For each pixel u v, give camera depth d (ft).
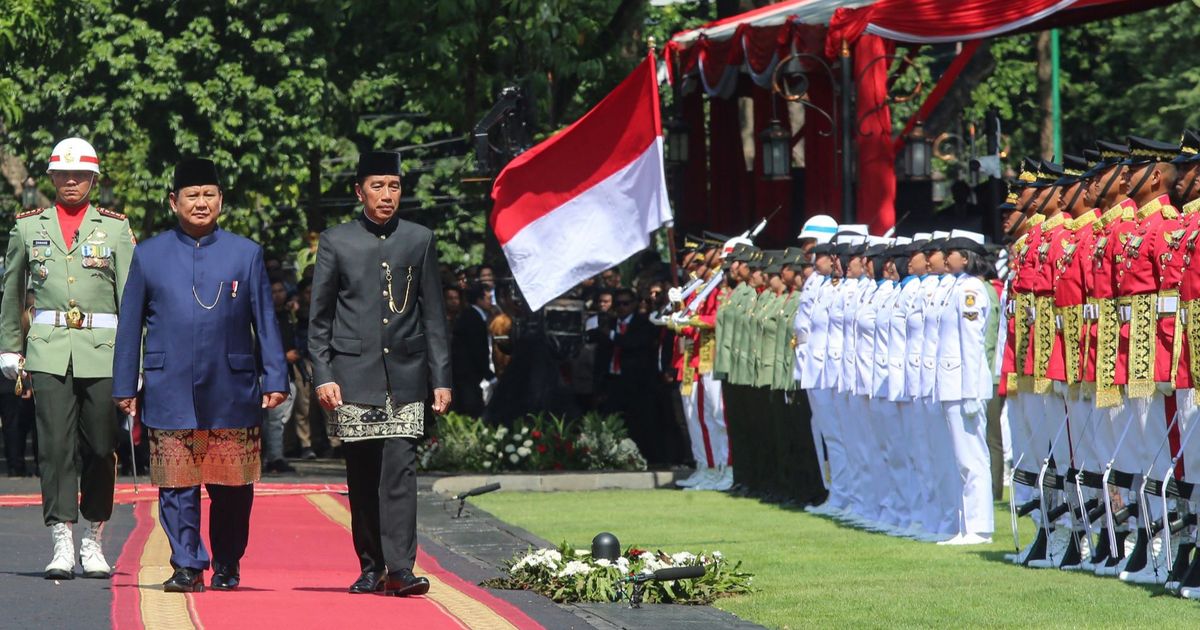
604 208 155.12
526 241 155.22
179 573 82.99
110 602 79.05
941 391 113.09
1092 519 98.99
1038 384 100.68
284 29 224.74
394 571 82.99
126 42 221.05
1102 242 94.12
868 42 164.14
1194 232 86.17
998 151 203.92
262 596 81.87
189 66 226.58
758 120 201.05
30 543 105.29
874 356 123.03
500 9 193.16
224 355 84.38
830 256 132.77
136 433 163.84
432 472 170.19
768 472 146.41
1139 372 90.53
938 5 154.71
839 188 169.07
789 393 139.23
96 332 89.61
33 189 244.42
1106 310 93.56
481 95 201.46
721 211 212.02
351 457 85.05
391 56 209.26
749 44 172.86
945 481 115.24
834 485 133.49
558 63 193.88
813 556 106.42
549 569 89.30
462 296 192.44
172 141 232.32
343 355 83.61
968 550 109.81
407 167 315.37
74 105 226.38
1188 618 79.82
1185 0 161.99
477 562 103.14
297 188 244.01
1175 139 305.32
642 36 231.09
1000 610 82.84
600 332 185.57
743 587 89.76
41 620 73.51
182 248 85.25
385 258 84.33
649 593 86.58
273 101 225.56
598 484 159.02
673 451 179.52
